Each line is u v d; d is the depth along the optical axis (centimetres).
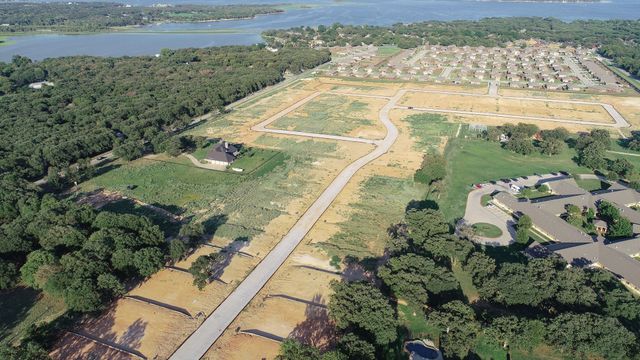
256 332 9919
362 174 17350
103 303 10412
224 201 15488
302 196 15738
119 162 18975
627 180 16788
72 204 13912
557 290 10294
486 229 13650
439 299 10544
